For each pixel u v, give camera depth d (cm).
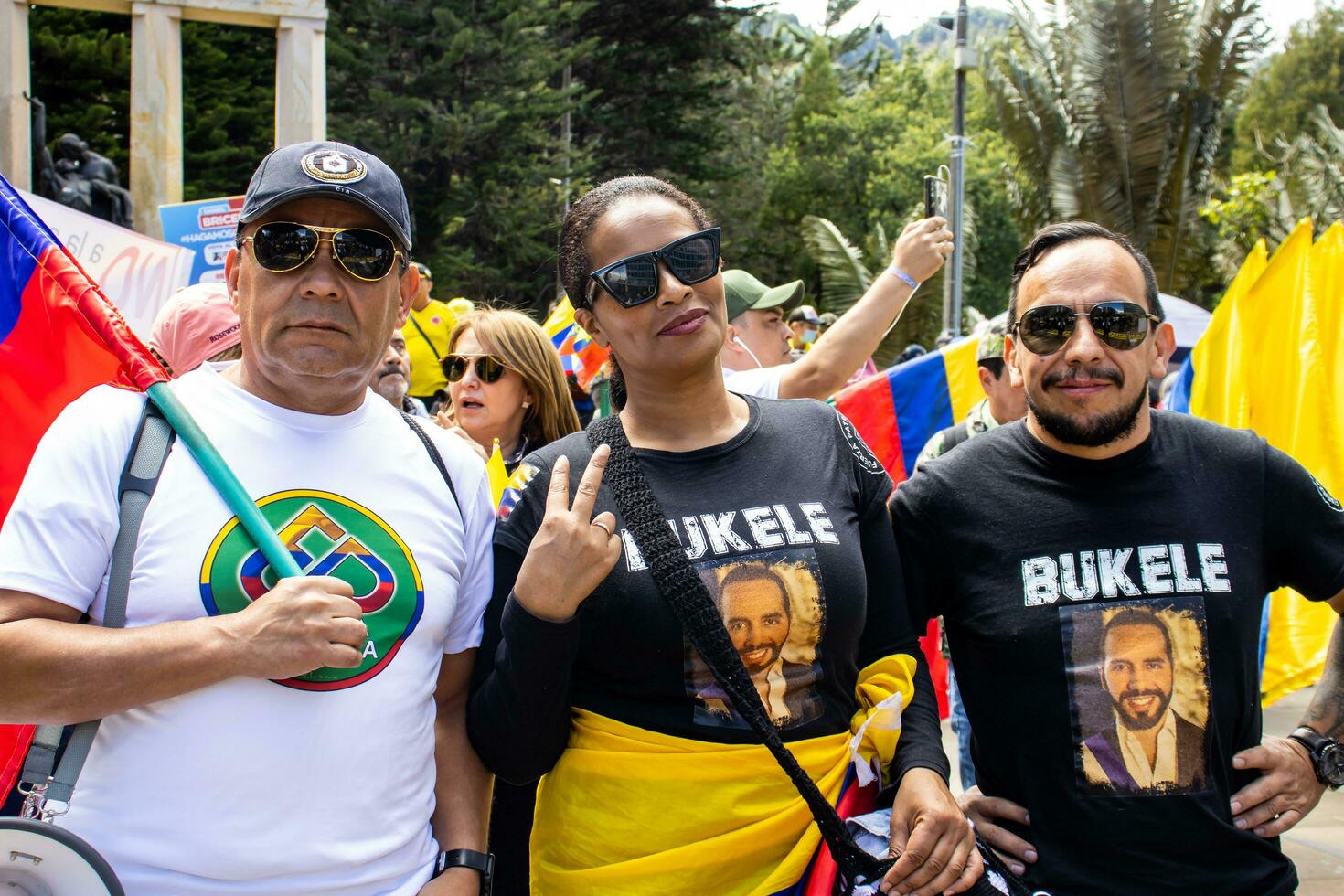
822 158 4184
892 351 2331
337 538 191
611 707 209
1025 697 217
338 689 185
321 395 197
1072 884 210
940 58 5769
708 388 221
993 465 231
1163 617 213
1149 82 2141
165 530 182
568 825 211
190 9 1343
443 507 205
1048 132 2266
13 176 1359
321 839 179
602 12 3102
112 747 177
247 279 197
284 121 1363
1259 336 380
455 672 215
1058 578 218
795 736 208
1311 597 225
